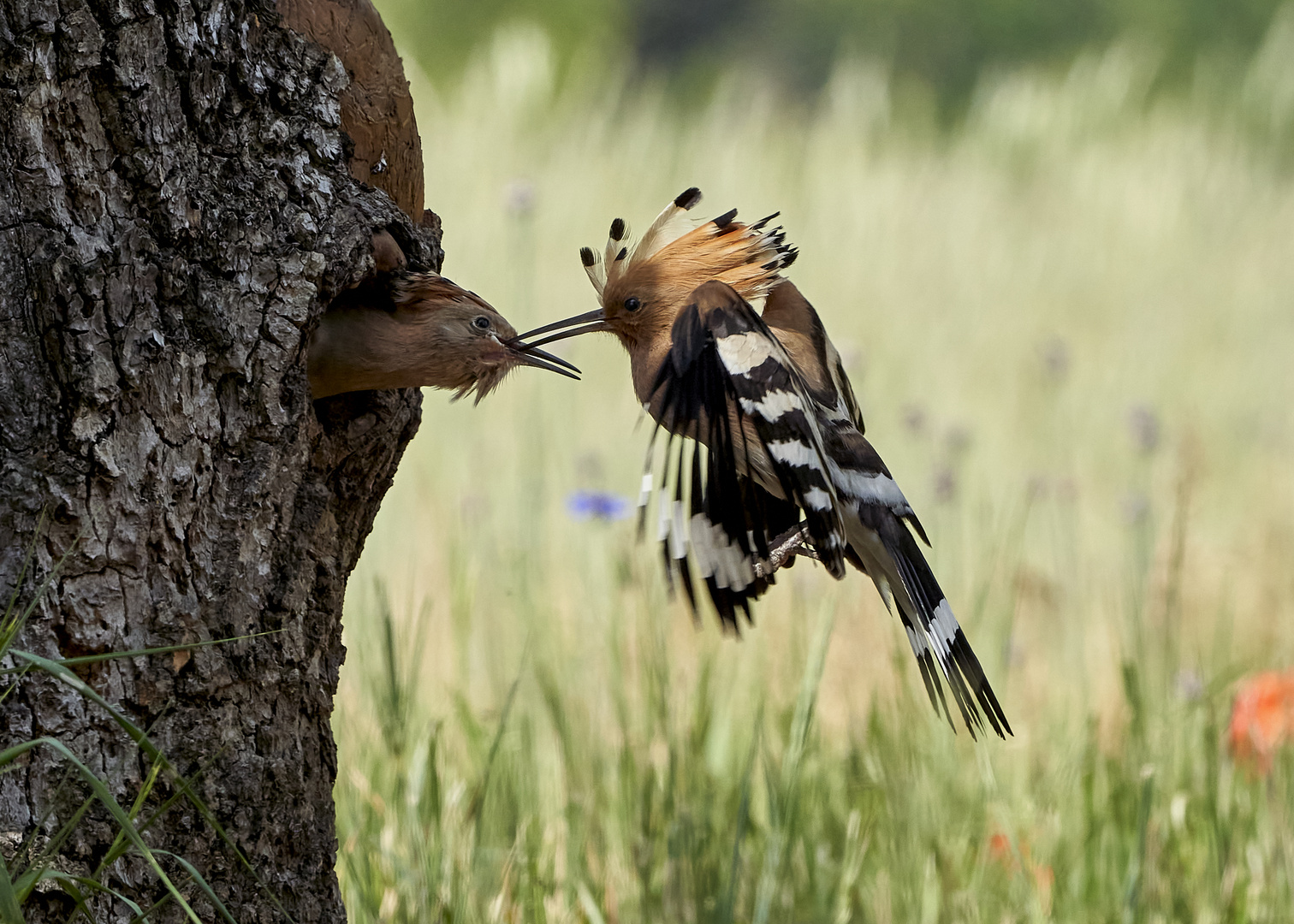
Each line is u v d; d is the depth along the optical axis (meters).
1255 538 14.27
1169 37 43.22
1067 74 36.81
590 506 11.54
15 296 5.08
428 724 8.54
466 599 9.75
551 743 9.11
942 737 8.91
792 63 48.06
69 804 4.98
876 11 48.34
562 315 19.28
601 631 10.27
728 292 6.86
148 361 5.28
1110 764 8.63
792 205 25.39
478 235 20.09
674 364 6.73
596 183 23.53
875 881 8.10
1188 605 12.09
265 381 5.55
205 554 5.39
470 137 24.02
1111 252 26.09
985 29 46.19
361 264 5.97
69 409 5.11
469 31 38.75
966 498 15.26
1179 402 20.09
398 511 13.66
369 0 6.52
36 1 5.15
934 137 31.72
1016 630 11.96
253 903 5.51
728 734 9.31
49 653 5.01
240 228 5.63
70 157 5.23
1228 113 33.59
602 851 8.18
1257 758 8.96
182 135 5.53
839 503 7.15
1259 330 23.48
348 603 11.01
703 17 51.16
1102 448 17.97
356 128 6.43
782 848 7.65
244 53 5.79
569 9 42.41
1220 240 27.12
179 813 5.27
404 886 7.08
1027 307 23.38
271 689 5.58
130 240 5.30
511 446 15.41
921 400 19.31
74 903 4.61
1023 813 8.58
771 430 6.59
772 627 10.71
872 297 22.70
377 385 6.63
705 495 6.81
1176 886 7.95
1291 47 34.25
